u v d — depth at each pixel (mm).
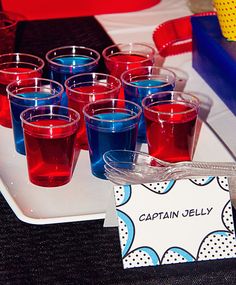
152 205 822
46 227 880
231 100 1225
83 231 873
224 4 1205
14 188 948
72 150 949
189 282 796
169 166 900
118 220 817
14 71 1126
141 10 1641
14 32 1359
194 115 975
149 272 809
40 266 817
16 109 1006
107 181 968
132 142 966
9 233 872
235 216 876
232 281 798
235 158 1047
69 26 1534
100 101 988
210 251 829
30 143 932
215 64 1266
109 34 1518
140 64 1172
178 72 1375
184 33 1452
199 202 831
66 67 1127
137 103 1059
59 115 975
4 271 809
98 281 794
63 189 948
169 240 822
